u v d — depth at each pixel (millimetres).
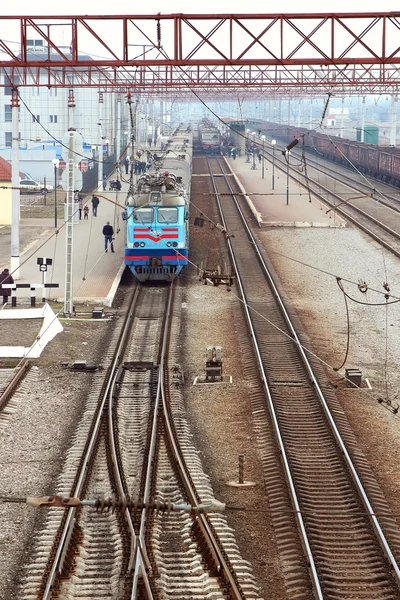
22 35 39438
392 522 20047
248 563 18141
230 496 21781
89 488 21859
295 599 16859
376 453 24797
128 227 48094
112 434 25172
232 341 37406
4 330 39375
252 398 29453
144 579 16781
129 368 33000
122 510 20281
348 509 20875
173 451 24312
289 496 21547
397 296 46344
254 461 24156
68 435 26062
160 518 20219
